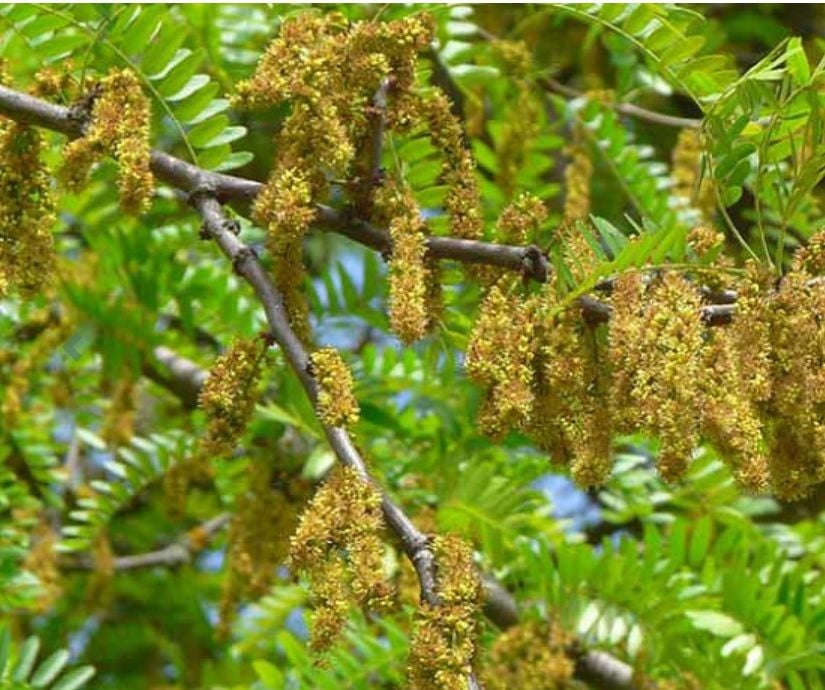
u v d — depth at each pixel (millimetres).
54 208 4738
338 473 4039
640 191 7754
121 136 4602
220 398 4430
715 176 4590
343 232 4652
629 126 9430
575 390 4297
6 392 7652
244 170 7777
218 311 7746
